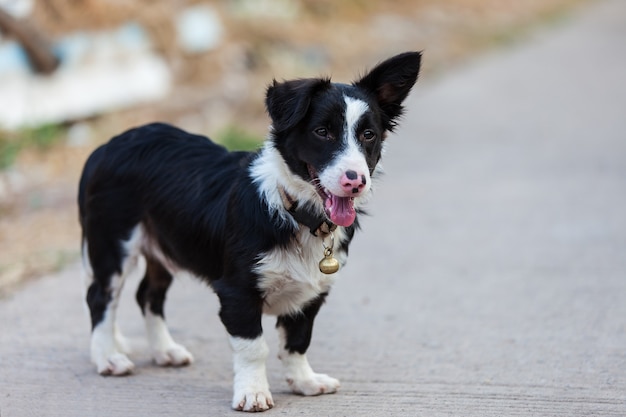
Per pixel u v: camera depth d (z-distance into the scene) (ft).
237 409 23.38
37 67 54.13
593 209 47.14
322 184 22.34
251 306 23.50
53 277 35.70
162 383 25.61
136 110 60.85
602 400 24.12
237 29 81.71
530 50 117.60
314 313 24.75
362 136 23.13
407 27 114.21
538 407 23.76
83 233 27.35
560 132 69.51
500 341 29.14
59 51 55.93
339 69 81.05
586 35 132.36
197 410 23.56
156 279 27.32
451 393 24.82
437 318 31.68
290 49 83.05
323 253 23.80
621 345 28.45
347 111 22.75
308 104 22.27
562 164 58.59
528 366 26.84
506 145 65.26
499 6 152.46
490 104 82.17
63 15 57.00
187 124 59.47
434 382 25.71
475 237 42.78
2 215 43.16
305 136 22.77
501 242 41.78
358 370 26.84
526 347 28.53
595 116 75.87
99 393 24.81
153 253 26.73
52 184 47.85
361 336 29.96
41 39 53.47
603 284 35.12
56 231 41.24
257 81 71.41
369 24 108.37
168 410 23.57
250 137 57.16
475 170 57.62
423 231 44.04
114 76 60.39
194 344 29.19
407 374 26.40
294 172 22.98
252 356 23.53
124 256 26.32
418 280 36.35
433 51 105.19
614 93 87.40
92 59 58.65
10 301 32.96
